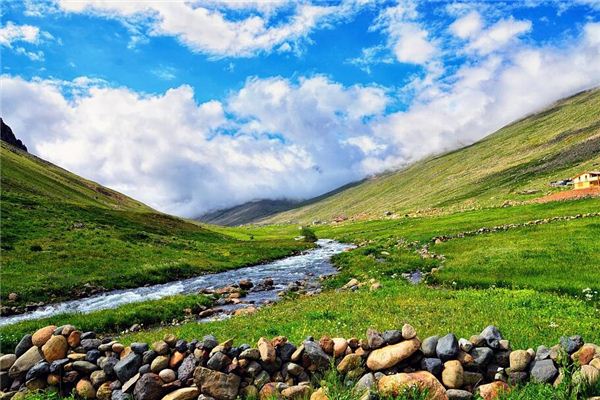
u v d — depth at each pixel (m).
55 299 34.75
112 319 24.88
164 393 10.21
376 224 144.38
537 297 19.42
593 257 29.33
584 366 8.88
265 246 83.62
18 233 52.69
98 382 10.80
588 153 176.88
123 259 49.81
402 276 31.61
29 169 134.00
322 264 54.81
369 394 8.61
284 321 18.45
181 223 104.81
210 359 10.37
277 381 10.30
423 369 9.91
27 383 10.88
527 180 178.25
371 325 15.26
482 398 8.92
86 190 171.75
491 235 49.59
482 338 10.21
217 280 45.34
